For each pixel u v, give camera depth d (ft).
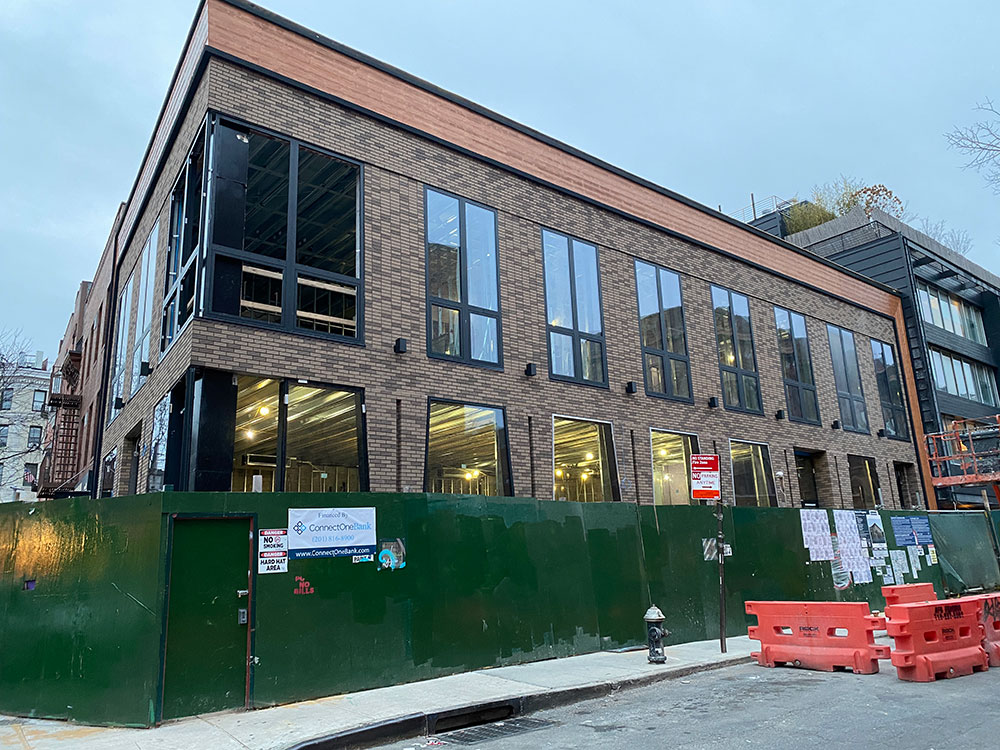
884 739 19.90
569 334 50.85
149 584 23.98
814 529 48.49
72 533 26.12
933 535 58.75
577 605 35.73
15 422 161.48
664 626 38.78
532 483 45.47
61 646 25.30
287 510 27.04
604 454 50.72
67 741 21.54
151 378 43.52
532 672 30.76
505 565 33.40
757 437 62.80
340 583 27.86
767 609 34.73
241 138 37.96
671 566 40.06
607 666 32.19
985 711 23.06
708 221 65.41
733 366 63.26
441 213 45.52
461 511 32.32
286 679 25.79
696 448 57.16
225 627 25.04
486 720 25.09
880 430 78.84
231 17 38.81
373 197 42.39
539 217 51.29
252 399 37.35
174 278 42.52
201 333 34.35
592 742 21.11
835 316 78.38
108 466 58.03
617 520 38.58
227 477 33.94
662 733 21.76
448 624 30.73
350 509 28.68
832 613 32.68
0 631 26.61
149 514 24.56
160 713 23.17
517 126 51.44
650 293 57.88
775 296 70.74
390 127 44.21
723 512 43.70
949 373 98.53
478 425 44.19
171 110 45.42
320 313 40.52
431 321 43.24
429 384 42.04
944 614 30.66
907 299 90.84
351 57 43.24
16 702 25.55
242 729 22.33
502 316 46.98
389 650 28.60
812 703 25.14
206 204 36.68
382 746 22.06
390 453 39.45
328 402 38.68
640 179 59.41
